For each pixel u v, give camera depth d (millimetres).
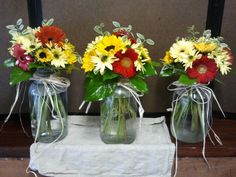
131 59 789
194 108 920
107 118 907
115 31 882
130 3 979
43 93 877
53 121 929
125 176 925
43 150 894
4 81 1061
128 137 926
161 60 999
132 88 851
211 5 983
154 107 1118
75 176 920
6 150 926
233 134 1021
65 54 819
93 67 791
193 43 866
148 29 1011
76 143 924
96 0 975
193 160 957
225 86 1077
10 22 988
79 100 1102
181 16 999
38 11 981
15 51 800
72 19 996
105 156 899
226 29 1009
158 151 898
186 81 841
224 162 963
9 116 1014
